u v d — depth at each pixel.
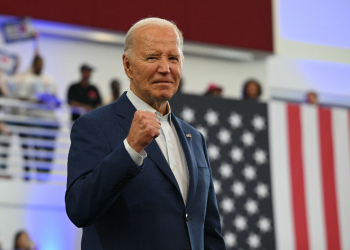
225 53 23.83
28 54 20.41
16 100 19.66
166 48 6.08
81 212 5.43
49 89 20.23
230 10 24.08
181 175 6.23
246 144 22.16
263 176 22.11
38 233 18.72
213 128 21.92
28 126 19.25
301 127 22.88
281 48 25.28
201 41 23.33
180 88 23.00
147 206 5.76
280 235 21.77
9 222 18.36
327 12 26.52
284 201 22.11
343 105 25.88
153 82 6.04
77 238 19.28
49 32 20.95
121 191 5.77
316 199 22.38
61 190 19.22
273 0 24.92
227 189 21.61
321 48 25.98
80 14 21.41
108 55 21.80
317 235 22.11
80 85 20.97
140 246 5.66
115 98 21.47
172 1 23.11
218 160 21.73
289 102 25.11
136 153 5.36
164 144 6.30
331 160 22.84
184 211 5.93
